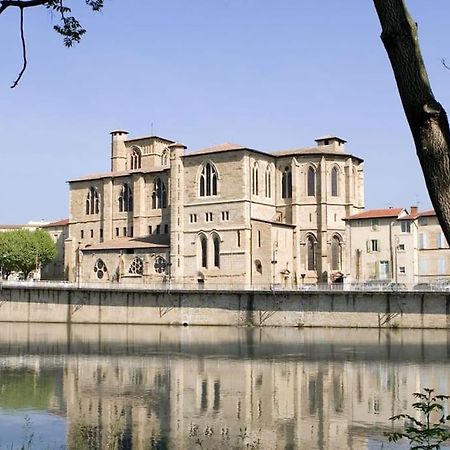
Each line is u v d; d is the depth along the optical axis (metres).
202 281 148.25
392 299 115.12
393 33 12.03
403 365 71.94
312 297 121.19
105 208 175.88
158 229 167.12
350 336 104.88
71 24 18.36
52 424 44.84
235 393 56.53
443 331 109.69
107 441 40.44
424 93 11.98
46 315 139.50
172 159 153.50
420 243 129.75
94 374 67.50
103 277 158.88
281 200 157.88
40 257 176.88
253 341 99.88
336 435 42.03
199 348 91.06
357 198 161.50
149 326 130.50
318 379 63.44
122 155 191.75
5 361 78.00
